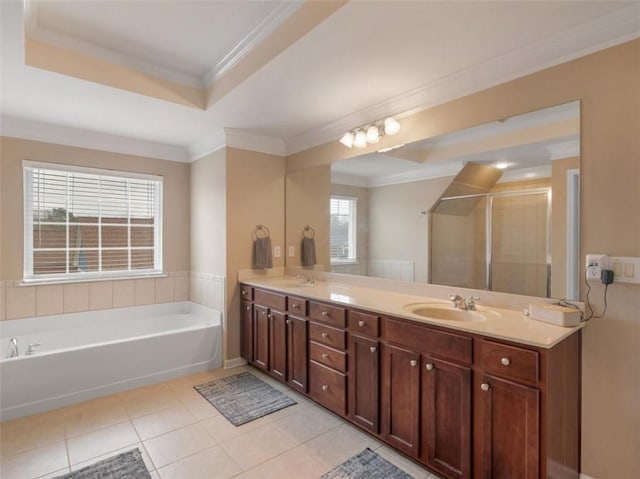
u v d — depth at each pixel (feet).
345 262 10.43
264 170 12.02
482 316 6.56
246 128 10.98
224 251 11.30
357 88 7.99
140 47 7.72
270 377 10.50
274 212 12.32
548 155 6.18
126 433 7.47
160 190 13.02
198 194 12.87
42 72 7.22
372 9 5.21
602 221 5.54
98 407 8.61
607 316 5.52
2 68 7.04
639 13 5.04
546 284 6.31
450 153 7.72
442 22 5.53
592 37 5.52
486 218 7.16
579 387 5.72
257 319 10.73
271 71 7.16
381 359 6.95
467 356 5.57
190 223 13.55
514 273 6.77
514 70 6.49
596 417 5.60
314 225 11.37
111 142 11.85
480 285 7.34
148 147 12.62
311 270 11.56
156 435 7.39
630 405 5.34
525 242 6.55
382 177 9.29
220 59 8.21
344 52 6.43
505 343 5.15
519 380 4.99
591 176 5.63
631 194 5.28
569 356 5.40
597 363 5.60
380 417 6.95
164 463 6.48
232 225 11.33
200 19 6.69
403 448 6.50
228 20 6.72
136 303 12.41
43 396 8.38
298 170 11.95
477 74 6.98
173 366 10.41
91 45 7.61
